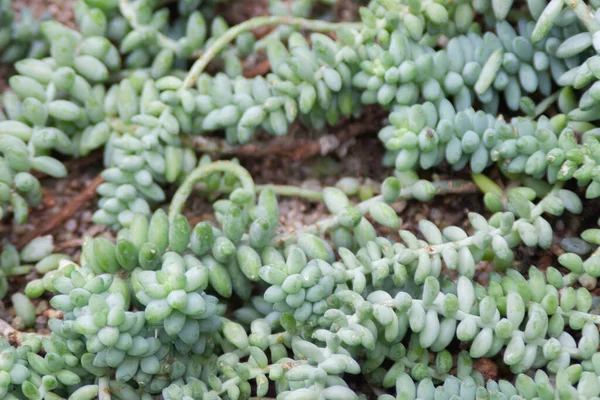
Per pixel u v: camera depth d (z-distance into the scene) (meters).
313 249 0.76
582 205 0.78
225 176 0.81
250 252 0.75
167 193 0.82
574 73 0.77
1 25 0.83
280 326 0.76
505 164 0.78
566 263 0.75
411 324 0.73
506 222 0.75
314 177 0.83
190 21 0.82
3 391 0.72
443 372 0.74
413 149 0.77
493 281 0.75
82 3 0.83
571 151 0.75
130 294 0.75
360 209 0.79
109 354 0.72
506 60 0.78
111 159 0.81
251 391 0.76
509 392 0.73
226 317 0.77
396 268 0.75
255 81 0.79
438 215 0.81
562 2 0.76
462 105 0.79
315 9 0.86
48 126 0.81
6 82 0.85
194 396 0.73
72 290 0.72
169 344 0.74
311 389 0.72
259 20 0.81
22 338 0.76
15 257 0.80
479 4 0.80
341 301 0.73
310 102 0.79
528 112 0.79
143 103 0.80
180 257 0.74
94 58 0.81
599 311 0.76
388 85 0.78
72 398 0.74
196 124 0.81
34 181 0.80
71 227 0.82
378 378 0.76
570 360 0.75
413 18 0.79
